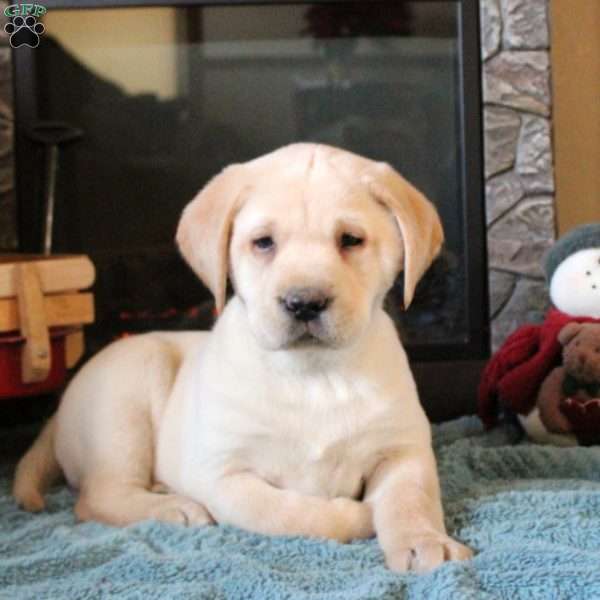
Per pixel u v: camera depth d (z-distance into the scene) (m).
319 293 1.02
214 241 1.08
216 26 1.70
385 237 1.07
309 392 1.09
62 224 1.71
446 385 1.62
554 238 1.70
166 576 1.01
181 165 1.73
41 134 1.62
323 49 1.72
